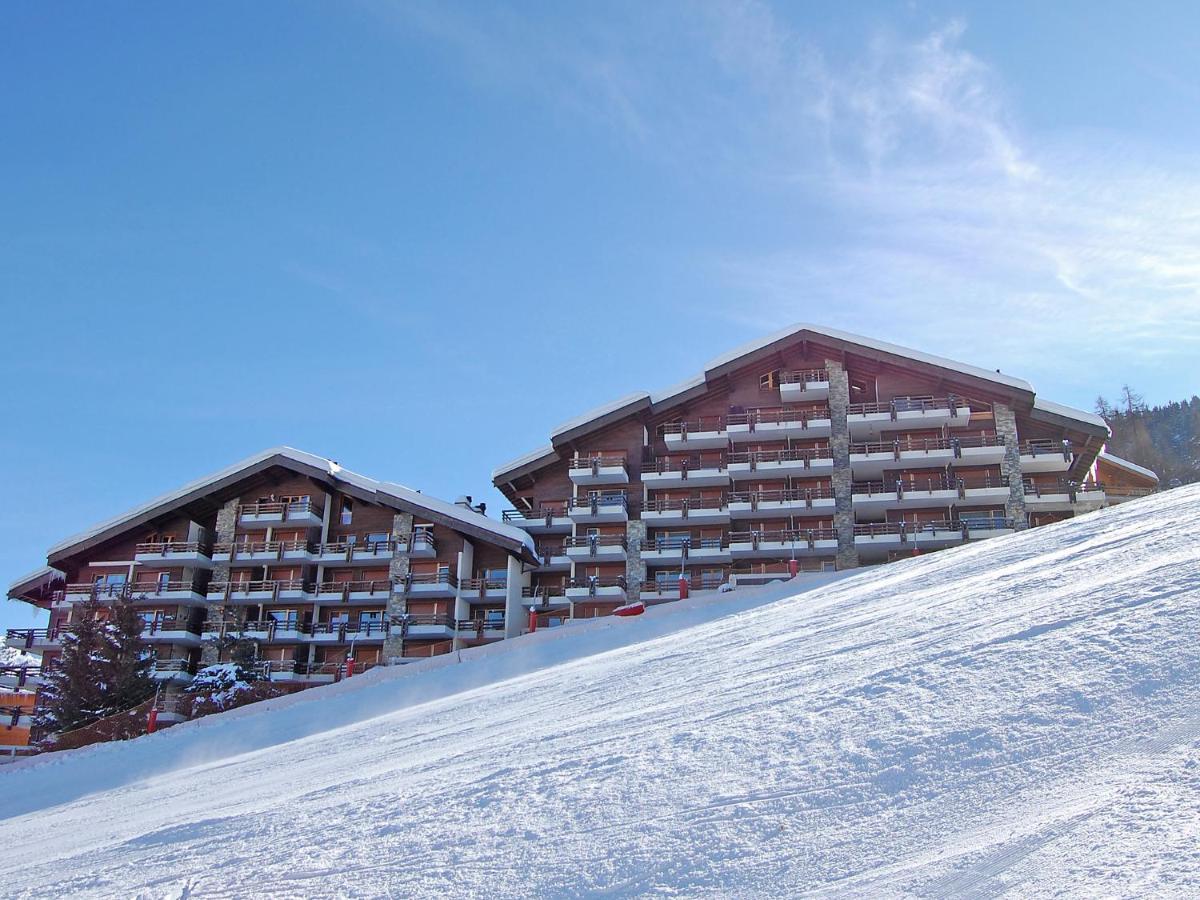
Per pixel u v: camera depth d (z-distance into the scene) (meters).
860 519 56.97
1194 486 13.45
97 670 46.12
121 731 39.09
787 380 57.75
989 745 5.15
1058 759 4.75
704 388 57.94
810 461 55.66
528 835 5.70
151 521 59.19
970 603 9.46
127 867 7.48
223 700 44.44
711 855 4.75
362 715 25.95
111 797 16.91
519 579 56.84
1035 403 54.59
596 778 6.59
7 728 56.03
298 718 27.80
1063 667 5.98
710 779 5.91
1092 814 4.06
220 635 55.69
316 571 58.94
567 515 57.72
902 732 5.73
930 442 55.00
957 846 4.17
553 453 59.31
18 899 7.16
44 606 62.69
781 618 15.73
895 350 55.94
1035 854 3.87
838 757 5.64
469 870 5.32
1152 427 103.56
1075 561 9.85
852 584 19.05
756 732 6.71
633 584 55.47
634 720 8.73
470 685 27.25
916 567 17.06
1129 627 6.31
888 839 4.46
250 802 10.11
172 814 11.04
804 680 8.23
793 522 56.56
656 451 60.12
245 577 58.81
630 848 5.07
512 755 8.50
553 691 15.05
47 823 14.23
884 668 7.50
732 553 54.75
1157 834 3.71
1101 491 53.53
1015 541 14.95
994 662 6.58
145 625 50.53
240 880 6.06
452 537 57.56
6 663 64.38
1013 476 53.81
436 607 56.75
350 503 60.00
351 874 5.69
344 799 8.27
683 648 15.74
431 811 6.79
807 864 4.41
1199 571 7.16
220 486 58.19
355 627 55.69
